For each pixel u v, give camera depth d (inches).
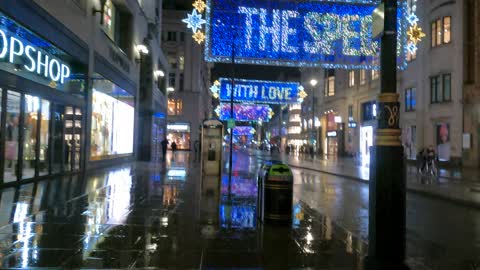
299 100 1391.5
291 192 363.9
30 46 569.6
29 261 232.1
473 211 518.3
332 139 2679.6
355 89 2309.3
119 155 1079.6
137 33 1193.4
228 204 465.1
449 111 1429.6
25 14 507.5
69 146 727.7
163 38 2984.7
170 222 351.3
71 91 741.9
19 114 546.0
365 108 2214.6
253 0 617.3
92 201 445.4
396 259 246.7
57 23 604.1
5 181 521.7
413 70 1648.6
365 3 641.6
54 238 283.9
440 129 1483.8
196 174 851.4
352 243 297.4
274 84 1373.0
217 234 314.2
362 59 668.1
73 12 676.7
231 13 613.9
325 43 642.2
